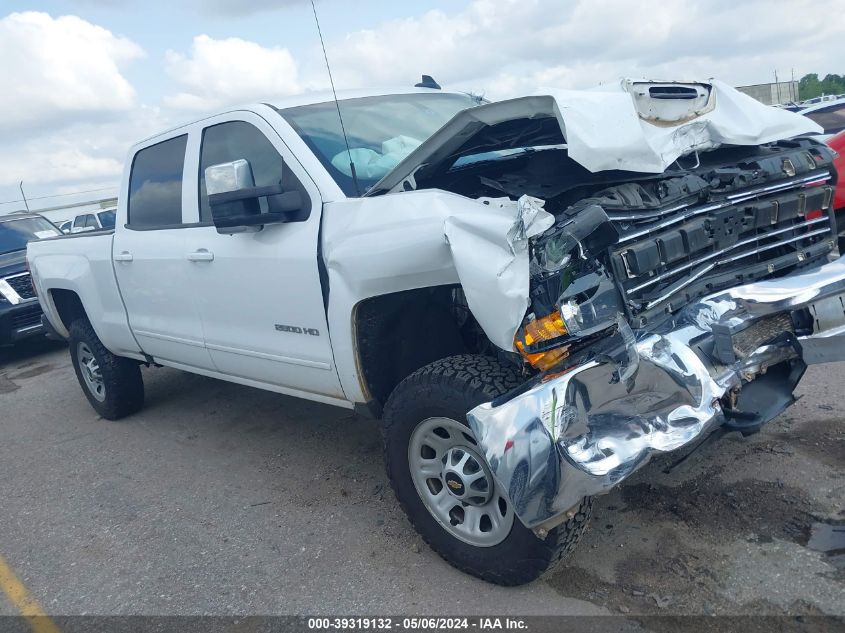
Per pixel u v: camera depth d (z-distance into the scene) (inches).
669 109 113.9
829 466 134.6
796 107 497.4
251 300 146.3
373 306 123.3
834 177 135.0
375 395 130.8
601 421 97.7
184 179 169.0
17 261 350.9
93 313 208.4
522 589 112.4
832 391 169.0
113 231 199.3
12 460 209.6
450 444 113.2
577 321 95.0
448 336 130.5
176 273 167.0
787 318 118.0
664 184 109.6
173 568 135.3
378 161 140.4
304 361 138.4
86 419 239.8
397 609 112.7
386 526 138.6
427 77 191.0
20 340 341.4
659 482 136.8
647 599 105.8
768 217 120.0
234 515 153.2
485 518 114.7
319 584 123.0
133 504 166.2
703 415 100.7
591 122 100.8
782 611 99.7
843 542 111.7
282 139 140.2
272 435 197.6
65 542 152.5
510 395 99.0
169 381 264.8
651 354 97.6
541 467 92.8
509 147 128.6
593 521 127.4
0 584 138.9
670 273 106.3
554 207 115.3
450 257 103.7
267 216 130.6
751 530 118.6
